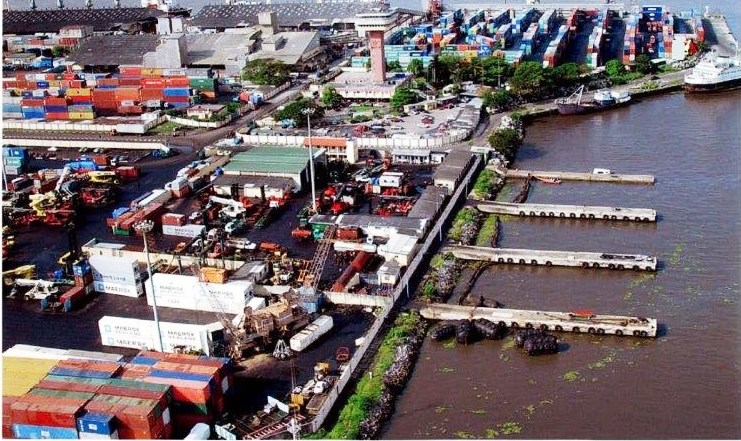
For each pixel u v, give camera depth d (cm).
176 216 17612
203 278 14250
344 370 11794
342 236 16738
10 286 15325
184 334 12669
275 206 18838
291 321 13025
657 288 14288
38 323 13975
